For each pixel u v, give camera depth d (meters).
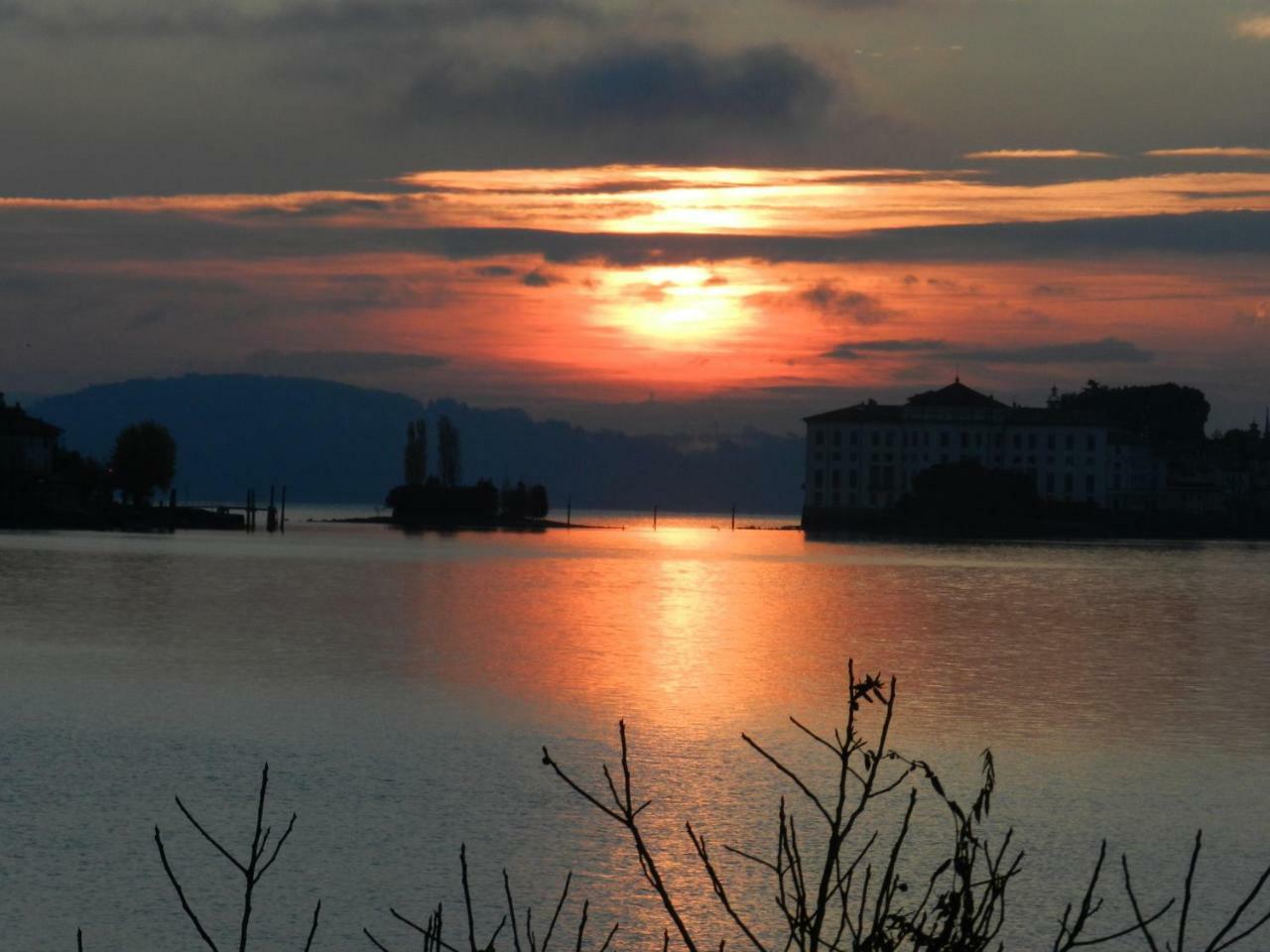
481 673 92.19
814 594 173.75
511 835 50.19
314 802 54.25
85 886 43.97
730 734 70.12
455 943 39.81
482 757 63.09
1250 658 109.31
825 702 81.75
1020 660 106.19
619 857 47.88
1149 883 45.97
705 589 180.00
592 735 69.19
